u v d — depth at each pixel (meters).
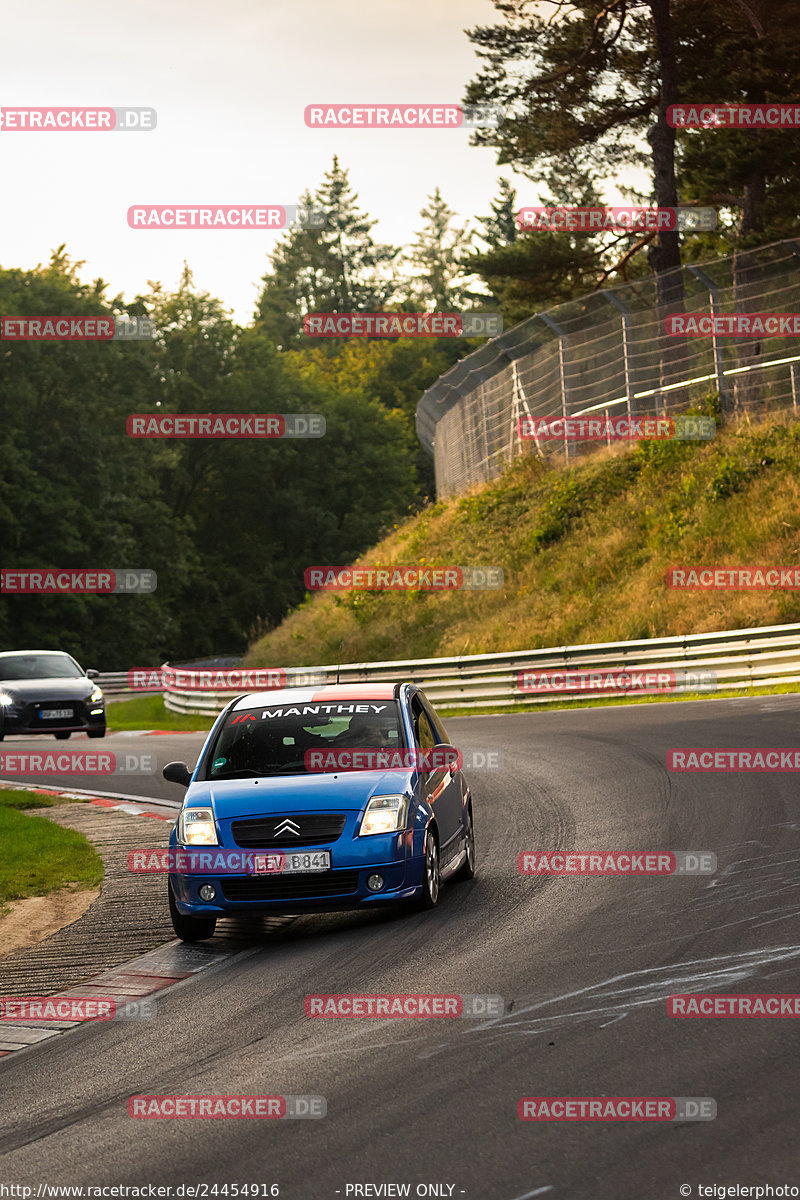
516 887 35.44
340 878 32.03
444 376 169.38
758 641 86.62
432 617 129.38
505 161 148.38
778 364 128.38
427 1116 18.36
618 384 140.75
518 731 77.50
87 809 60.16
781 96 137.50
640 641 92.75
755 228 150.25
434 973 26.77
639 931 28.62
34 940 34.94
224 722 37.50
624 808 46.50
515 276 166.38
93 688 98.25
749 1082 18.62
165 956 31.81
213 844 32.31
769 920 28.41
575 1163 16.30
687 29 140.00
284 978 27.94
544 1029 22.05
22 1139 19.02
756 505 114.44
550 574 124.50
